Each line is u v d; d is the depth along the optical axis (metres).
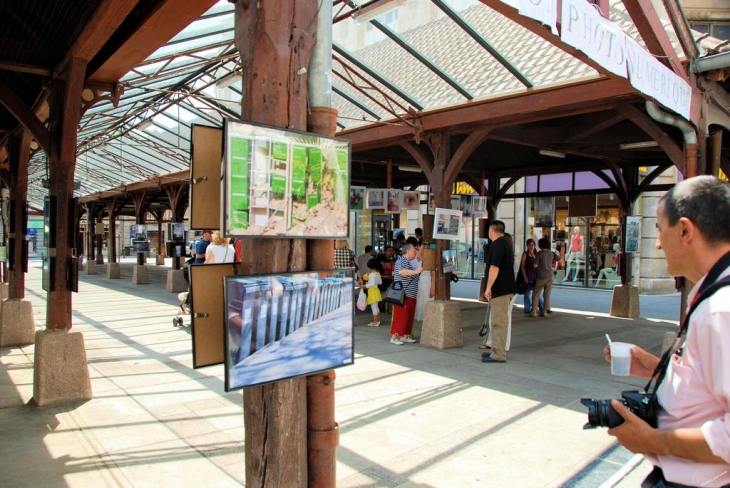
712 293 1.44
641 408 1.61
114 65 5.08
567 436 4.35
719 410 1.44
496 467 3.76
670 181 16.77
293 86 2.12
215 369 6.49
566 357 7.28
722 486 1.41
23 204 8.11
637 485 3.48
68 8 4.14
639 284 16.97
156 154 14.33
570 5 3.46
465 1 12.11
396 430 4.46
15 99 4.99
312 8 2.18
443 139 8.04
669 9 5.33
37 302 13.50
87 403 5.13
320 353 2.19
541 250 11.26
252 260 2.10
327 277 2.21
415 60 9.92
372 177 15.73
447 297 8.20
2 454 3.91
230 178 1.90
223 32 6.48
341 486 3.46
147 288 17.08
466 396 5.43
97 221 28.47
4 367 6.55
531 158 12.02
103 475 3.56
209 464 3.75
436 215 7.89
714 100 6.23
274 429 2.09
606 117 8.19
